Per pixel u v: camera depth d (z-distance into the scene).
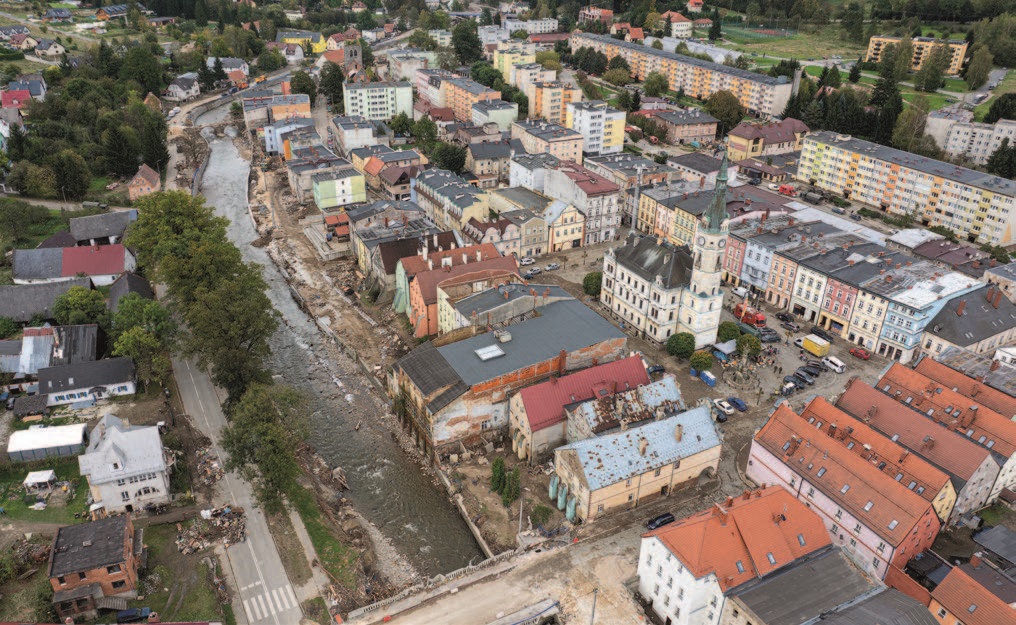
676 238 196.38
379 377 143.38
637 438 106.06
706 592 83.31
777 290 170.38
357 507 112.62
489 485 113.50
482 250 163.12
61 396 126.00
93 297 145.50
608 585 94.12
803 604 80.38
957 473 101.56
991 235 199.75
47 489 108.38
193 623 82.12
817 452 103.19
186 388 134.62
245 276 145.62
